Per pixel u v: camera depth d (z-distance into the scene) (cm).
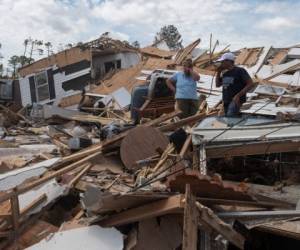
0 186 503
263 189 493
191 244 328
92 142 764
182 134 591
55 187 464
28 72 2250
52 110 1435
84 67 2059
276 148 528
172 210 346
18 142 909
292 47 1748
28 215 428
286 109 847
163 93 965
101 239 365
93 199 392
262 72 1609
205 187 386
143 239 363
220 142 546
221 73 672
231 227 356
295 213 369
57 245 368
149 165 570
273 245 421
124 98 1599
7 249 393
